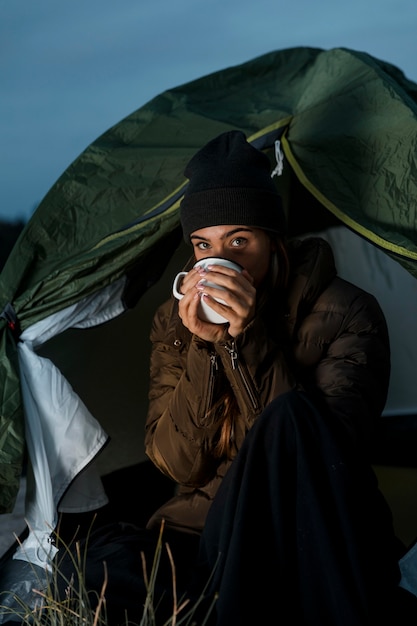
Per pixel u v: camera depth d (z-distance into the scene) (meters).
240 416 1.97
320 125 2.49
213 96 2.84
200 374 1.90
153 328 2.23
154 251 2.51
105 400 2.83
